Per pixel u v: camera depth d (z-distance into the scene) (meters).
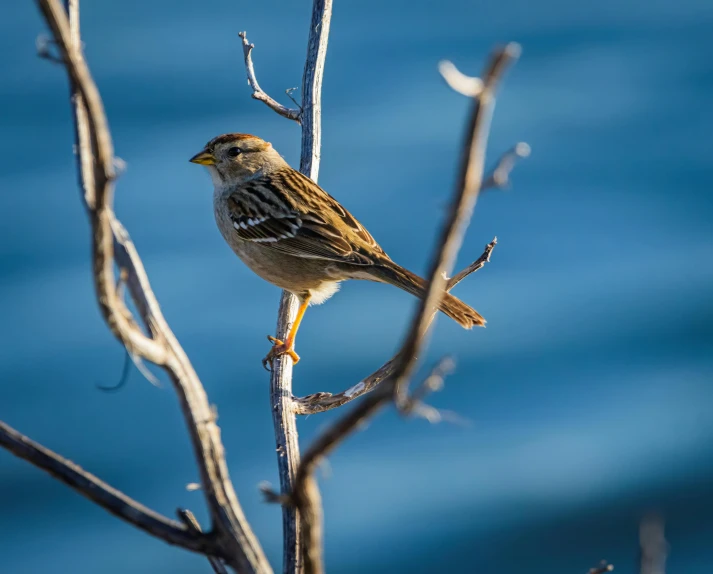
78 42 4.96
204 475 4.64
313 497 4.32
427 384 3.97
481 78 3.47
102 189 4.09
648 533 3.99
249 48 11.64
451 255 3.77
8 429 4.70
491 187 3.73
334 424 4.11
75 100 4.53
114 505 4.72
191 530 4.70
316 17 11.82
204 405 4.62
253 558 4.69
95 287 4.20
